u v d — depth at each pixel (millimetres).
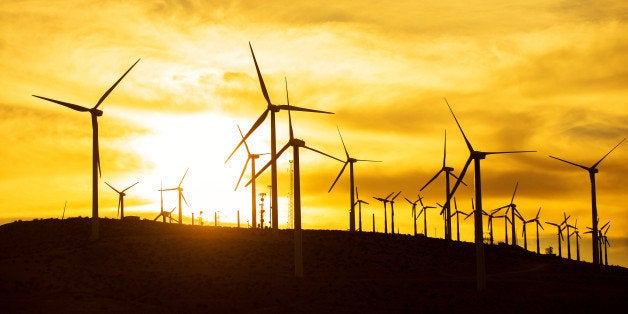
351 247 112438
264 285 88500
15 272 92500
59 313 77625
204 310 79562
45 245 107688
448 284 92062
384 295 84562
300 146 94625
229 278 92250
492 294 85625
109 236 111875
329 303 81062
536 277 101375
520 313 76875
